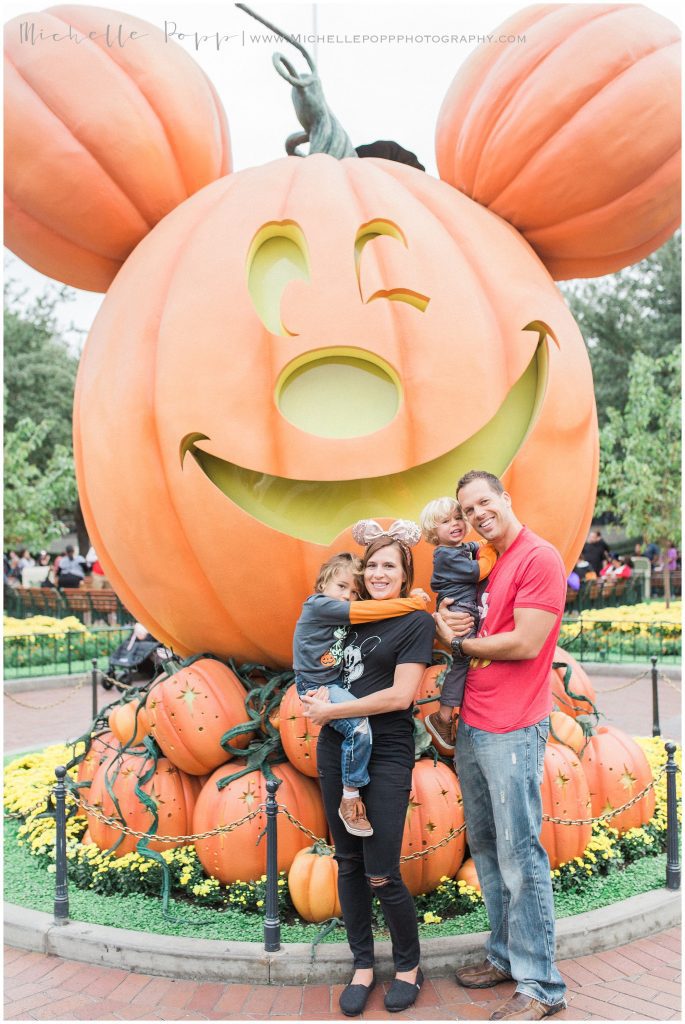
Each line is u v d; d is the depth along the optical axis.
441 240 4.44
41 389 26.20
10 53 4.72
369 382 4.28
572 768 4.43
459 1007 3.54
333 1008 3.55
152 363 4.40
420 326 4.21
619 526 24.06
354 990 3.54
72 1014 3.54
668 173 4.66
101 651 13.76
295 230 4.43
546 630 3.42
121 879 4.43
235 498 4.35
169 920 4.10
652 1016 3.44
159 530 4.43
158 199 4.84
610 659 12.64
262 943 3.88
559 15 4.79
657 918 4.21
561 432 4.45
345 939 3.91
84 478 4.82
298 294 4.22
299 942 3.88
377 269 4.29
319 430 4.23
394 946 3.58
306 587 4.34
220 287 4.31
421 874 4.13
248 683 4.76
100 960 3.95
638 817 4.94
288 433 4.17
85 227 4.83
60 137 4.60
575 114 4.58
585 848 4.50
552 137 4.62
